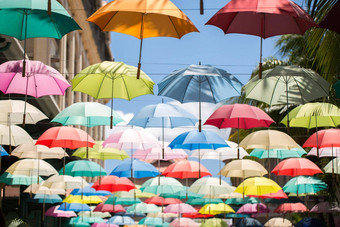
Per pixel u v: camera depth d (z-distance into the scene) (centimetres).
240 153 1501
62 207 2142
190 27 761
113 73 980
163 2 712
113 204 2023
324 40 1122
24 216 2442
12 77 949
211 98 1033
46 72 915
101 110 1168
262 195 1557
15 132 1121
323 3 1076
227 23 774
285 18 757
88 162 1507
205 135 1248
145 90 1039
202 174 1492
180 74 1045
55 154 1471
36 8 675
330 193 1803
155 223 2436
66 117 1226
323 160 1817
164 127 1258
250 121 1184
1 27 740
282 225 2023
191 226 2258
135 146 1445
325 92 939
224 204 2078
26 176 1523
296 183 1537
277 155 1466
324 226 1772
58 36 747
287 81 973
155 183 1692
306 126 1149
